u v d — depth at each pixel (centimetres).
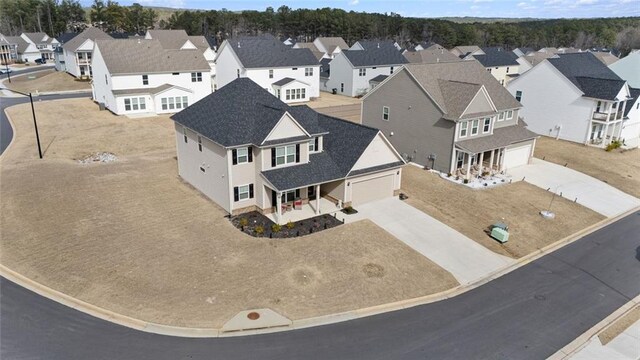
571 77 4869
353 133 3194
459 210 3131
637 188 3791
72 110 5800
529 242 2773
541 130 5212
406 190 3419
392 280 2239
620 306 2130
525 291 2233
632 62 5800
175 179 3447
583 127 4816
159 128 4984
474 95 3619
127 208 2888
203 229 2634
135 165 3756
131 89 5631
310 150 3094
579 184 3778
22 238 2475
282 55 6950
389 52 8138
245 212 2891
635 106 5116
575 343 1852
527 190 3566
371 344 1784
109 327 1814
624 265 2531
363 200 3139
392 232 2738
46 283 2088
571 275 2408
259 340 1775
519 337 1875
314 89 7250
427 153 3912
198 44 9131
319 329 1859
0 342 1708
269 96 3155
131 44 5872
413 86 3891
